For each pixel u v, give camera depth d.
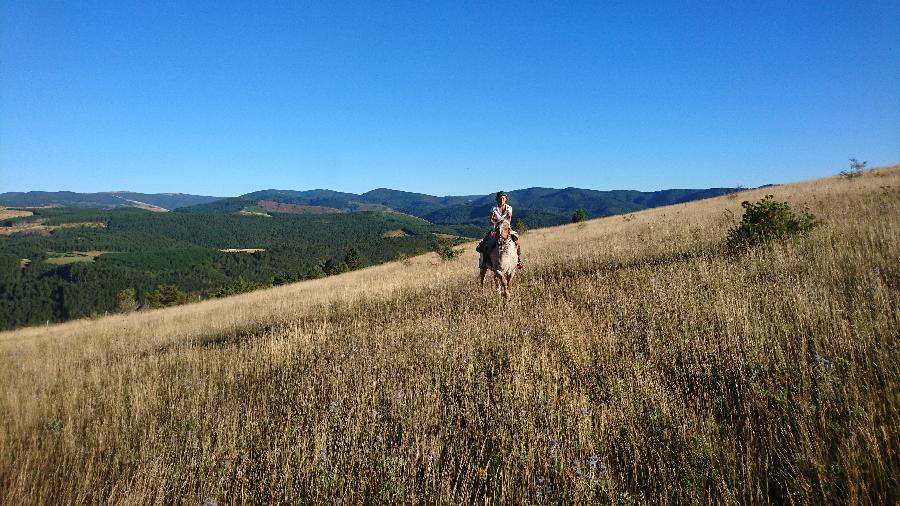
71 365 11.16
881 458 3.02
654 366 5.23
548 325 7.09
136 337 15.27
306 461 4.27
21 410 6.95
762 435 3.65
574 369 5.54
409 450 4.15
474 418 4.64
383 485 3.69
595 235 21.25
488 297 10.13
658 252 12.10
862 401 3.63
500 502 3.41
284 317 13.57
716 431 3.77
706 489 3.23
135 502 4.02
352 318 11.36
